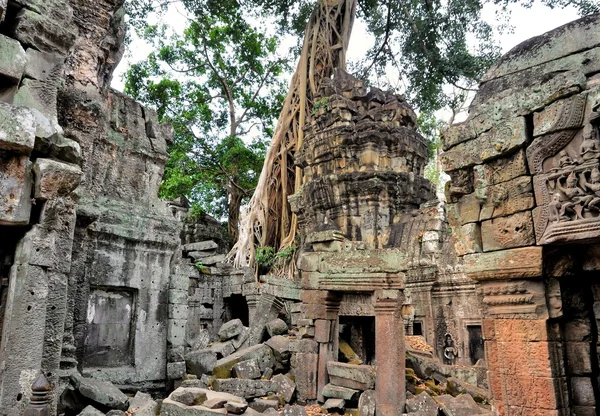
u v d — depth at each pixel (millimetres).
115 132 11469
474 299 13508
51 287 5523
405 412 7734
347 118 17297
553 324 4809
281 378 9523
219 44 26844
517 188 4938
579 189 4340
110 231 10422
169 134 13039
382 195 16125
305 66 21531
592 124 4395
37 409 4035
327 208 16844
